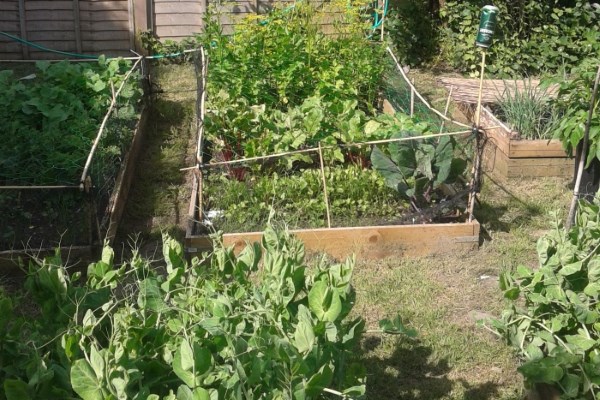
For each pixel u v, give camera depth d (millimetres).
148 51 11938
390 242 6055
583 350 3656
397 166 6422
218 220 6332
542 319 3922
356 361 4727
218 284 3238
